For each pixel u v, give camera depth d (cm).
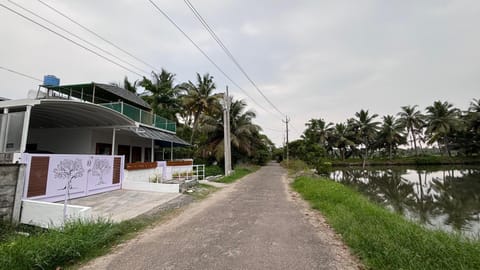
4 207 594
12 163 621
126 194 998
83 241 407
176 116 3183
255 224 608
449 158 4956
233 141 2512
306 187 1220
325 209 753
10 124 754
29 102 741
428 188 1967
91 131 1330
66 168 841
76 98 1688
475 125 4575
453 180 2509
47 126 1283
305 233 533
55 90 1548
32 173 719
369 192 1759
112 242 468
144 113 1648
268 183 1602
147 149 2028
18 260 332
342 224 556
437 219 1041
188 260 386
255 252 420
